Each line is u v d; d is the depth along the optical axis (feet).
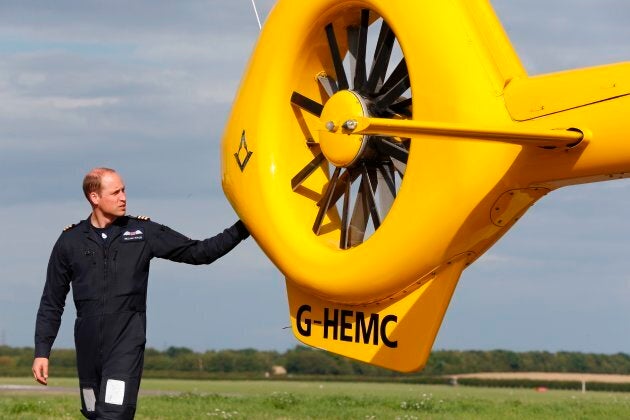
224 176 30.14
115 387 25.30
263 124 28.89
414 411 58.75
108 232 25.90
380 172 27.35
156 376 235.20
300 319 28.84
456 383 218.18
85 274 25.77
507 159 23.65
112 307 25.67
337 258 27.02
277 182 28.58
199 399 65.21
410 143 25.48
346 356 27.66
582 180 22.93
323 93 29.32
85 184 25.84
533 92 23.25
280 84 28.81
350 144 26.81
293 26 28.43
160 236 26.23
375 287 26.32
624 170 22.00
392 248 25.75
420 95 25.03
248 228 29.40
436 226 24.91
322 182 29.25
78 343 26.07
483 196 24.14
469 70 24.27
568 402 72.08
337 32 28.40
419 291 26.08
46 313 26.48
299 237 28.04
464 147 24.27
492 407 62.90
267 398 65.46
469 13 24.80
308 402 63.52
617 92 21.81
